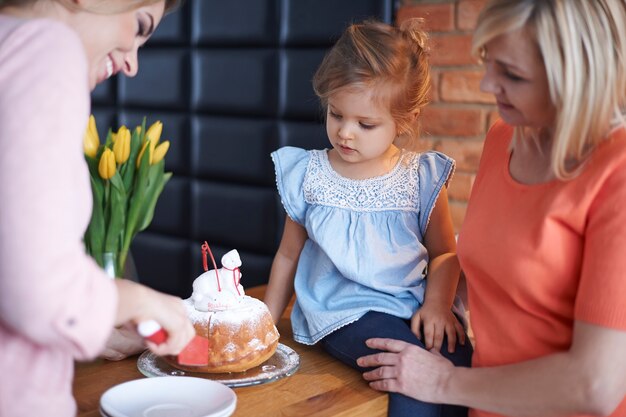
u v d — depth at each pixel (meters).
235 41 2.71
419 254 1.48
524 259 1.12
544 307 1.14
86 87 0.82
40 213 0.72
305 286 1.51
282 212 2.68
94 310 0.76
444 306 1.43
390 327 1.37
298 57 2.55
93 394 1.21
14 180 0.72
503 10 1.02
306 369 1.35
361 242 1.46
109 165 1.35
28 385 0.83
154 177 1.48
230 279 1.32
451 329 1.40
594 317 1.03
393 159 1.53
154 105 2.98
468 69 2.37
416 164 1.53
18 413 0.82
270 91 2.63
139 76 3.01
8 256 0.71
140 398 1.15
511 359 1.19
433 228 1.53
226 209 2.82
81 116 0.79
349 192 1.49
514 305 1.18
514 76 1.06
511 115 1.11
